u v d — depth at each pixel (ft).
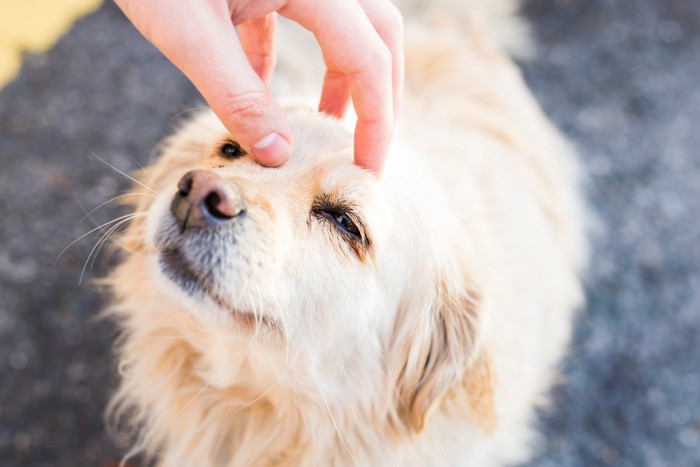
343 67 1.25
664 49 3.17
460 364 1.55
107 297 2.22
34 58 2.77
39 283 2.27
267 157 1.22
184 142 1.69
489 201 1.83
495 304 1.61
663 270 2.55
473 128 1.98
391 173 1.44
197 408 1.61
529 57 2.95
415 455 1.60
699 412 2.24
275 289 1.33
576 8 3.25
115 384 2.11
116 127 2.65
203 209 1.27
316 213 1.39
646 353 2.35
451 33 2.30
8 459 1.99
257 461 1.61
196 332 1.51
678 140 2.89
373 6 1.32
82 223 2.41
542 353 1.96
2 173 2.48
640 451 2.17
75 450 2.02
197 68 1.16
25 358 2.13
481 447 1.71
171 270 1.32
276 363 1.44
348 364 1.49
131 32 2.93
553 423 2.19
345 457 1.57
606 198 2.71
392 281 1.47
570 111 2.94
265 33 1.40
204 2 1.16
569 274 2.18
